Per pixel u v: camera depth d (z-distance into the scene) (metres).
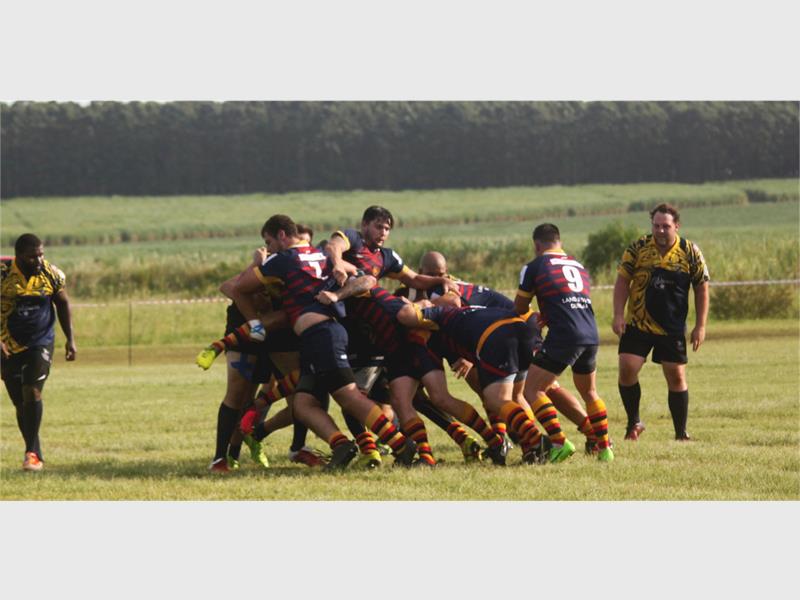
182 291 150.62
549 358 32.88
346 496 28.48
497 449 32.66
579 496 28.23
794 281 104.81
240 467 34.44
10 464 35.62
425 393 35.25
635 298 38.69
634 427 38.84
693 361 67.69
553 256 33.69
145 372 76.25
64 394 59.78
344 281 32.09
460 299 33.84
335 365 32.00
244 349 33.41
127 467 34.22
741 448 35.66
